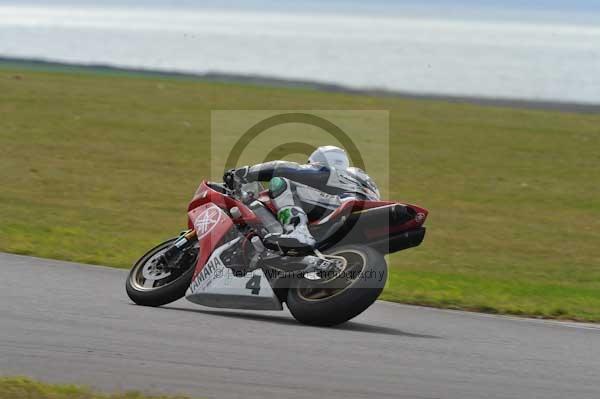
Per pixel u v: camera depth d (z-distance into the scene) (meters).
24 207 50.94
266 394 18.91
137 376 19.73
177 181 63.94
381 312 29.05
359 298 24.70
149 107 97.00
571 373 22.16
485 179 71.38
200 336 23.66
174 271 28.23
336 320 25.23
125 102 99.19
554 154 83.62
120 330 23.77
